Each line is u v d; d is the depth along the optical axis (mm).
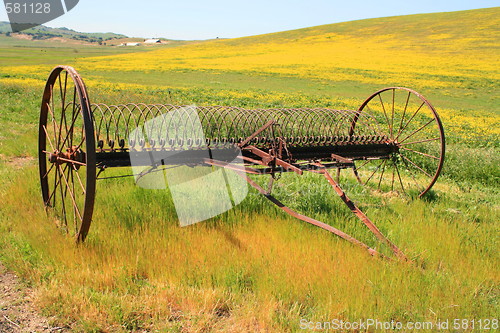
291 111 8258
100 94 20797
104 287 4426
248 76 40156
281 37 83562
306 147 7602
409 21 84688
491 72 42656
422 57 52344
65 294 4160
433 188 10250
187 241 5406
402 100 30828
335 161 7945
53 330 3766
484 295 4824
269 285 4508
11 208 6262
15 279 4570
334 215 6816
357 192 8617
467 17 80750
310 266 4906
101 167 5766
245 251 5270
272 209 6773
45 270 4621
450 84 37500
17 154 10031
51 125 13781
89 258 4902
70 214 6148
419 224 6703
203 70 43688
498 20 73750
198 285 4594
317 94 31531
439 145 13758
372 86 36500
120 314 3912
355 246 5551
